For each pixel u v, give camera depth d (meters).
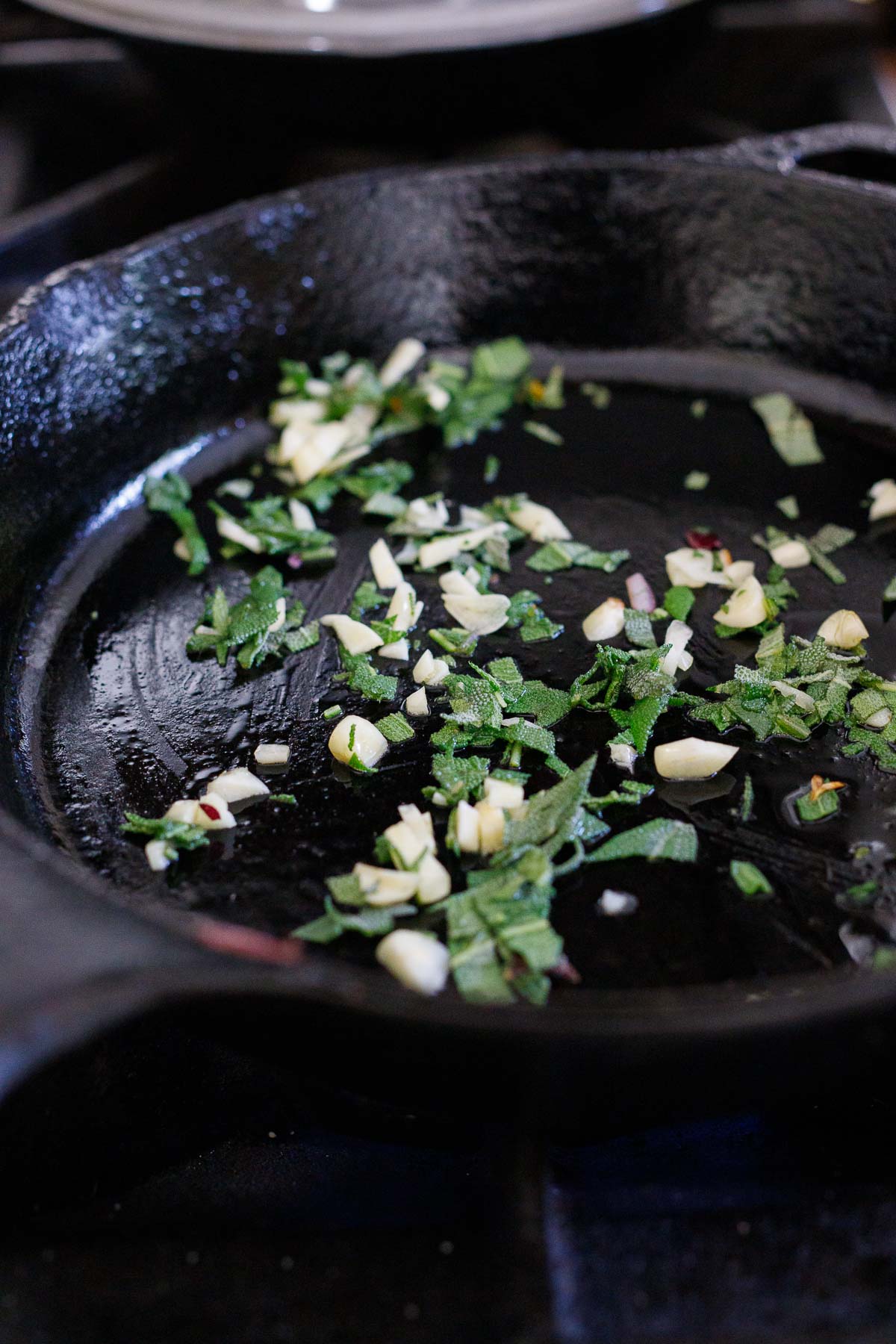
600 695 0.43
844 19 0.72
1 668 0.45
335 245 0.54
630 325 0.57
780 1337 0.30
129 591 0.48
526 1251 0.31
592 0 0.58
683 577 0.47
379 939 0.38
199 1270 0.33
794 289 0.54
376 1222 0.34
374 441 0.53
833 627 0.45
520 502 0.50
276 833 0.40
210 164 0.67
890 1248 0.32
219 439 0.54
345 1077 0.36
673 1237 0.32
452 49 0.57
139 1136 0.37
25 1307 0.32
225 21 0.58
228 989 0.30
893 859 0.39
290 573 0.48
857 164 0.58
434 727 0.43
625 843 0.39
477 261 0.56
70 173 0.73
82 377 0.49
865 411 0.53
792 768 0.41
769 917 0.38
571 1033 0.31
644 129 0.71
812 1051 0.32
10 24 0.75
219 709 0.44
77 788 0.42
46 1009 0.29
